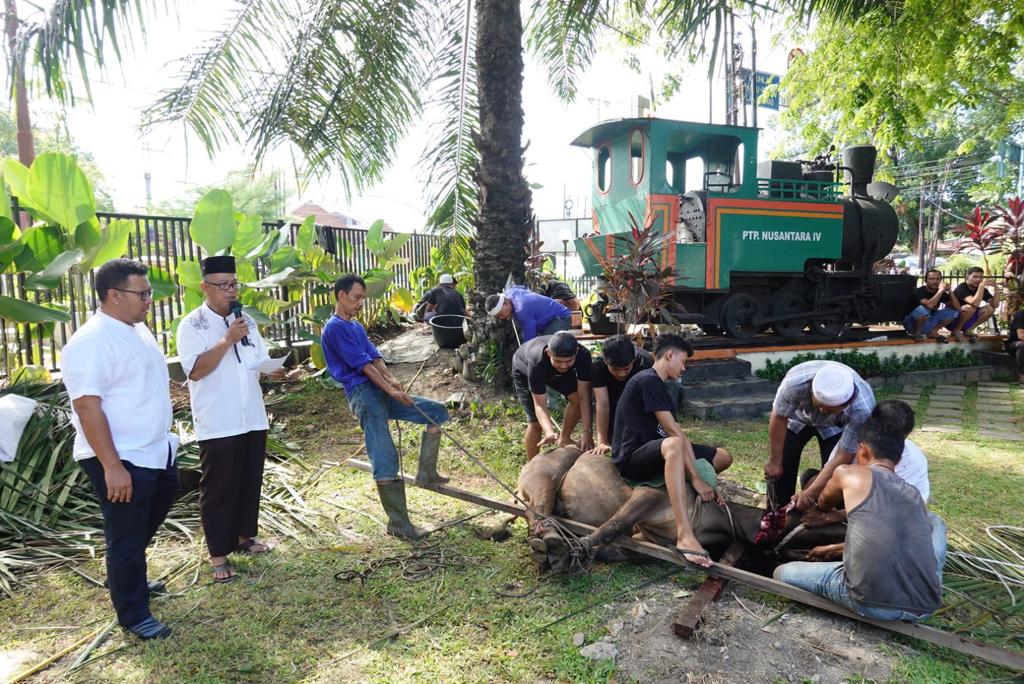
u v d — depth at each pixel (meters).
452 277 10.16
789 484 4.56
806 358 9.44
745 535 4.02
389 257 11.13
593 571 3.91
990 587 3.69
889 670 2.99
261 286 7.52
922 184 31.34
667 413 3.94
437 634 3.29
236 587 3.76
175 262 7.85
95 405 3.04
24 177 6.58
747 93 17.62
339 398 7.73
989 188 22.41
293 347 9.15
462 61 7.88
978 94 12.84
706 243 8.98
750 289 9.87
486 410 6.89
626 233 8.98
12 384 5.90
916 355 10.61
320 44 7.24
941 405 8.82
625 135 9.48
